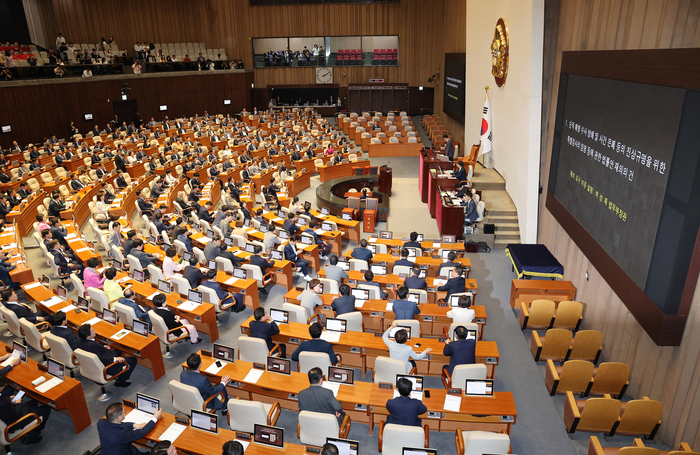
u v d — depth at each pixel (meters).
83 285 10.62
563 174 10.79
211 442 5.95
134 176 23.50
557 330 8.47
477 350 7.98
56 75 27.34
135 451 6.14
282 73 41.84
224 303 10.30
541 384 8.37
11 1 31.36
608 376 7.41
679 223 6.02
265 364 7.55
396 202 18.44
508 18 15.86
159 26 38.88
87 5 35.16
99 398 8.10
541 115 12.72
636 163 7.20
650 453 5.43
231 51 41.44
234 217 16.70
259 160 25.52
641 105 7.05
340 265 11.36
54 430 7.49
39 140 26.34
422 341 8.12
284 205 19.09
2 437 6.66
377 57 41.22
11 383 7.47
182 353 9.40
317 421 6.01
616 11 8.40
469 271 12.54
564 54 10.70
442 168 17.52
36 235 14.12
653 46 7.12
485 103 19.09
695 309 5.97
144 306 10.56
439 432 7.21
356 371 8.57
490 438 5.50
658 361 6.87
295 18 40.41
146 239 14.22
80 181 20.02
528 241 13.45
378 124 33.59
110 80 31.00
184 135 31.42
